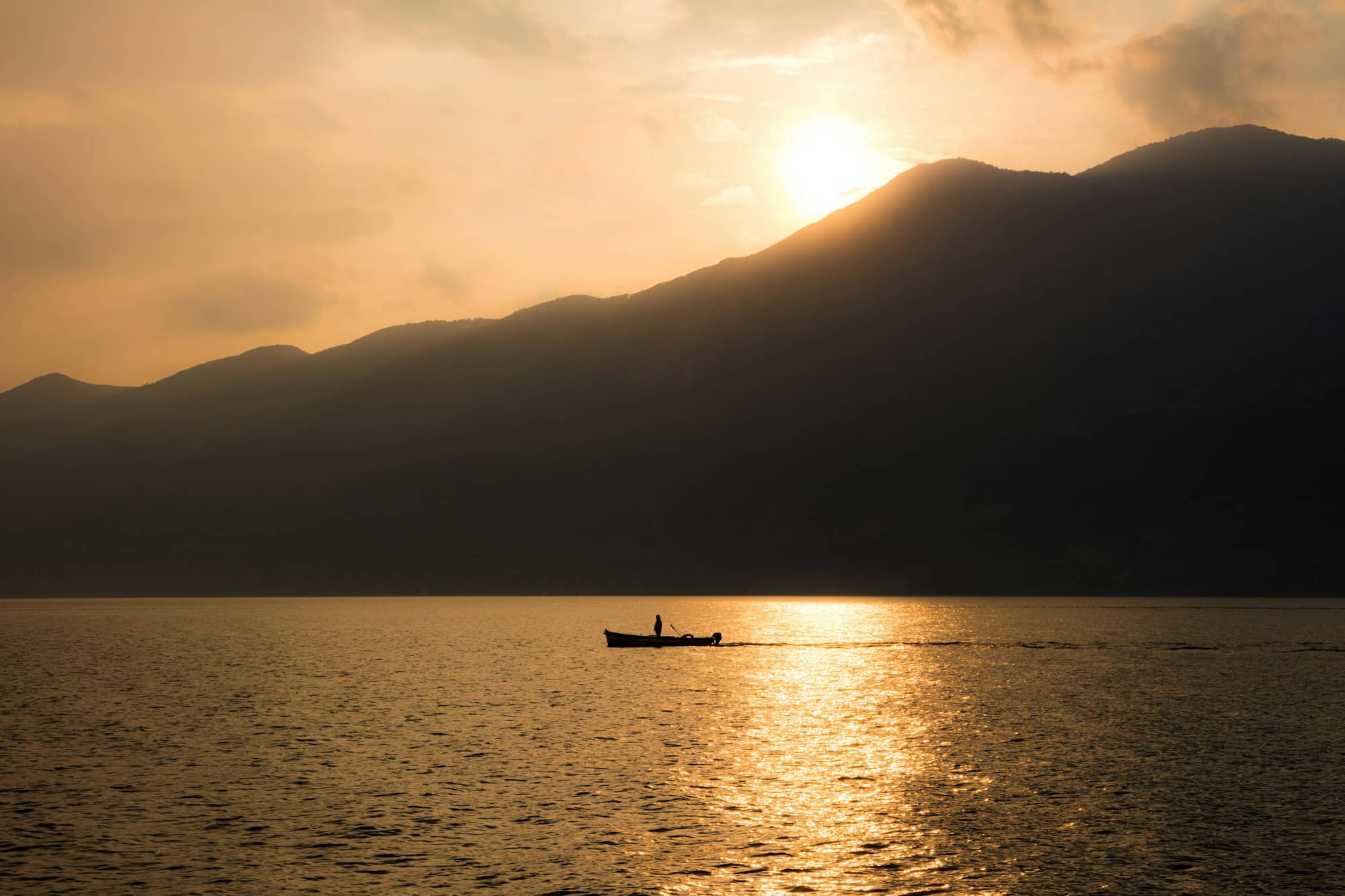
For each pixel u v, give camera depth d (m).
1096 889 25.89
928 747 43.62
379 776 38.19
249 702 58.62
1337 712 52.81
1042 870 27.30
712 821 31.91
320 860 28.23
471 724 50.25
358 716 53.06
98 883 26.48
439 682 69.38
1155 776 37.81
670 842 29.78
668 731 48.09
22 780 37.72
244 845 29.55
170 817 32.44
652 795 35.09
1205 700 57.69
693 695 61.50
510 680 70.50
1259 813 32.50
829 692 62.66
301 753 42.75
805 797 34.78
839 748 43.56
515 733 47.41
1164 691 61.78
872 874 27.00
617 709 55.34
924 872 27.20
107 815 32.69
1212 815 32.38
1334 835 30.17
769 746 44.06
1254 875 26.81
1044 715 52.47
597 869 27.39
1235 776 37.75
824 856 28.42
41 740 46.06
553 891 25.86
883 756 41.88
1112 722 50.09
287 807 33.59
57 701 59.53
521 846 29.42
